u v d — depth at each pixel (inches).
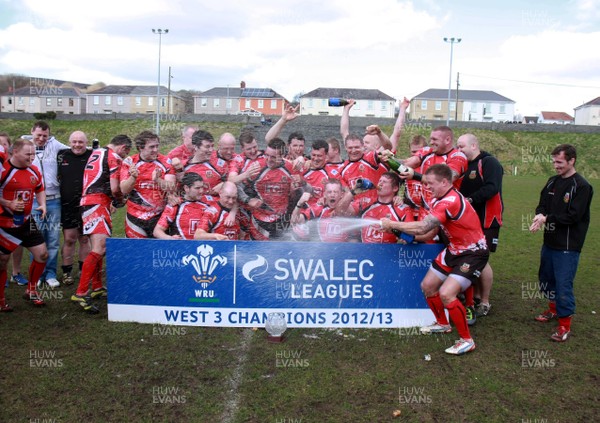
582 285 261.9
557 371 158.1
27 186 202.2
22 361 157.9
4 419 125.0
